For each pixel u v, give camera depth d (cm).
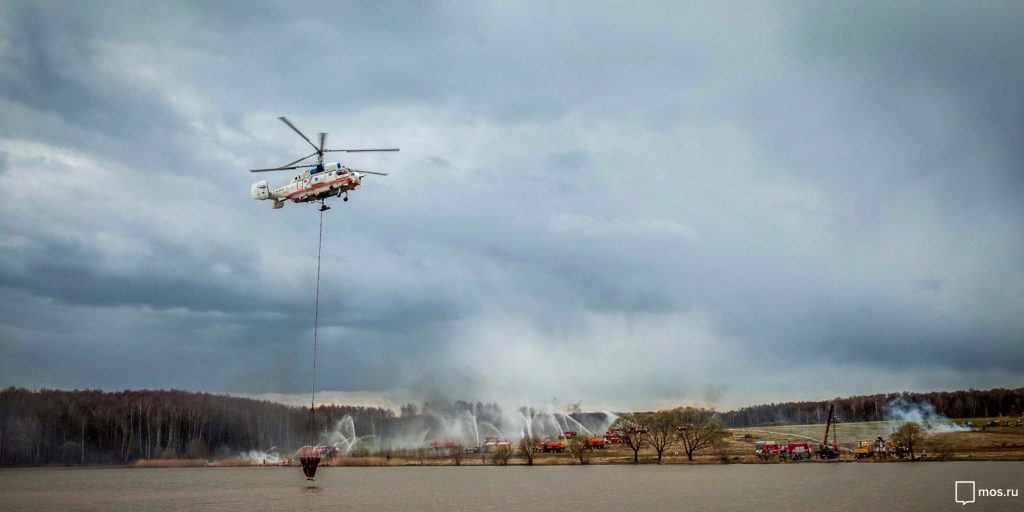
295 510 12394
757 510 10769
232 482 18900
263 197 13138
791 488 13475
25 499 14512
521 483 16325
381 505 12875
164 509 12731
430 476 19625
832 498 11869
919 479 14525
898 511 10356
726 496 12556
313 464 13412
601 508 11525
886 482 14088
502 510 11656
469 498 13588
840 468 18025
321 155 12644
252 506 13038
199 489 16600
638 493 13425
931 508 10600
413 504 12888
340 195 12506
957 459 19625
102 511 12462
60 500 14250
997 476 14888
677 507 11344
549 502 12506
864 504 11112
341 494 15025
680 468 19862
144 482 19150
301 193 12631
